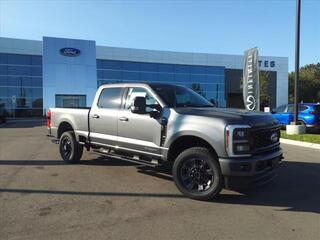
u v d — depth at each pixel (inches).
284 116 776.9
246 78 709.3
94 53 1833.2
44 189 273.4
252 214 220.1
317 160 403.9
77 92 1795.0
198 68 2137.1
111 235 185.9
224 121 235.0
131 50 1999.3
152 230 193.0
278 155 257.0
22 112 1796.3
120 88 315.0
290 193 267.0
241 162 228.5
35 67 1815.9
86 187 279.7
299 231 193.2
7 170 342.3
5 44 1764.3
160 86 294.4
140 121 284.7
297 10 665.0
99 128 328.5
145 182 295.6
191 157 248.4
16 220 206.4
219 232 191.0
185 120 252.5
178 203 240.7
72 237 182.9
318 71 3686.0
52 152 457.1
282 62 2357.3
